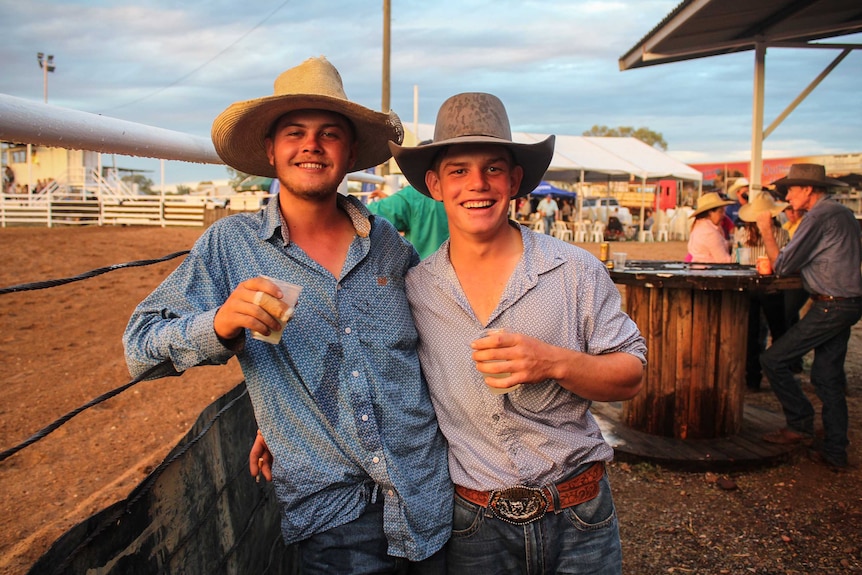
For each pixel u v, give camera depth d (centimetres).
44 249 1272
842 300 386
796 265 393
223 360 144
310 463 161
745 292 424
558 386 172
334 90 164
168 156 186
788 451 408
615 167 2339
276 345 161
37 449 407
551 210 2252
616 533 182
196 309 153
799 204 443
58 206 2261
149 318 150
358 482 166
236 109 164
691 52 791
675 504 363
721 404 428
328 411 162
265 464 185
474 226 172
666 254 1705
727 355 424
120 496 227
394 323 172
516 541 172
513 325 173
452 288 177
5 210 2294
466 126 170
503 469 173
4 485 359
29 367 581
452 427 180
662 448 415
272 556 228
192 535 161
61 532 207
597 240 2291
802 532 329
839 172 2136
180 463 156
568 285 175
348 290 167
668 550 319
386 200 373
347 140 172
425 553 168
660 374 434
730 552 315
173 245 1443
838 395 399
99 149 150
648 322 435
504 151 172
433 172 191
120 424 454
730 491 376
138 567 134
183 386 542
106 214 2228
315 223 171
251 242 165
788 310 559
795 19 697
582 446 174
